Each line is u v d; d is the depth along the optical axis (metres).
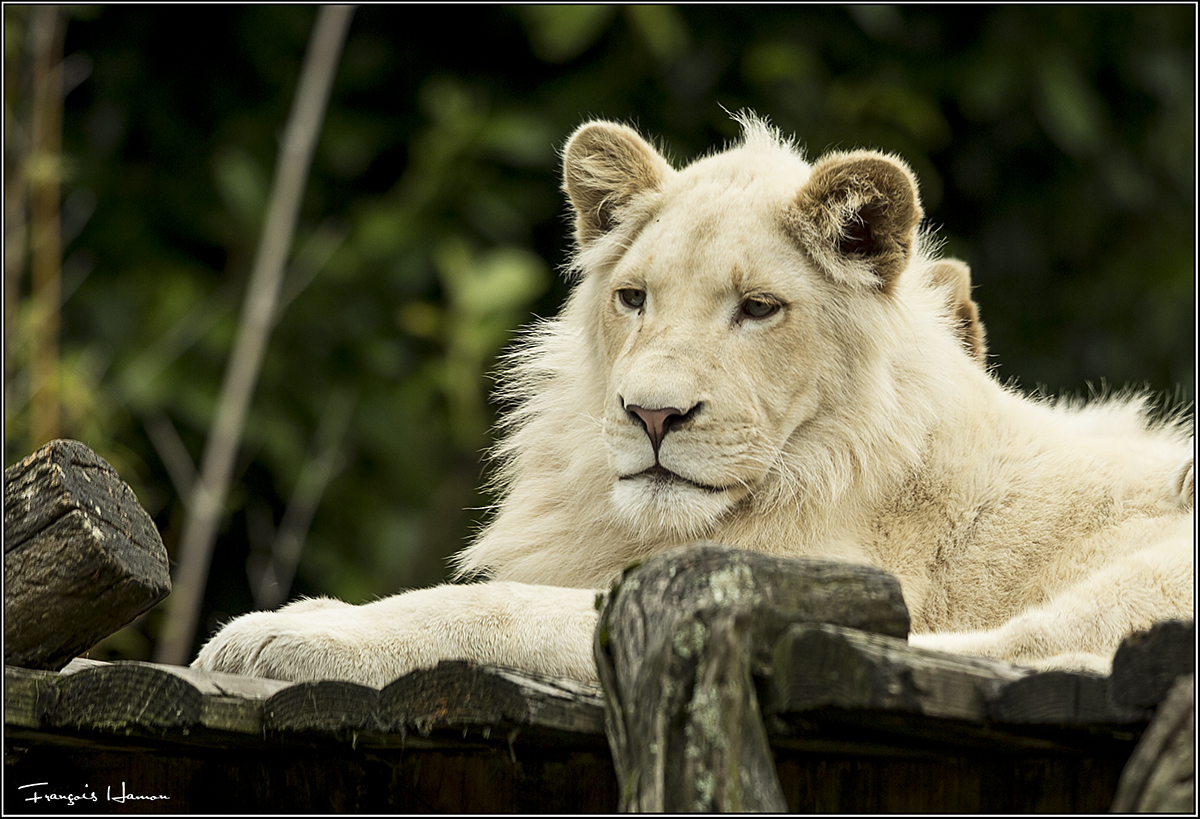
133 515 6.14
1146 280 18.55
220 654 6.65
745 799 4.30
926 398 7.97
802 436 7.74
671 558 4.78
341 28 12.56
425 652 6.57
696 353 7.36
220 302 15.27
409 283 16.19
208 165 16.11
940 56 17.69
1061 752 5.28
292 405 15.38
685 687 4.46
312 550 14.97
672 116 16.62
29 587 5.88
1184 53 18.31
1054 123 17.36
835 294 7.74
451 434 15.92
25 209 12.33
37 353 11.35
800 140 16.48
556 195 16.77
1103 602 6.50
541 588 6.84
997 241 18.53
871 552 7.71
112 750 6.85
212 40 16.33
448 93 15.64
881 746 5.28
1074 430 8.54
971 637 6.59
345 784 6.56
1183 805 4.10
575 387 8.48
